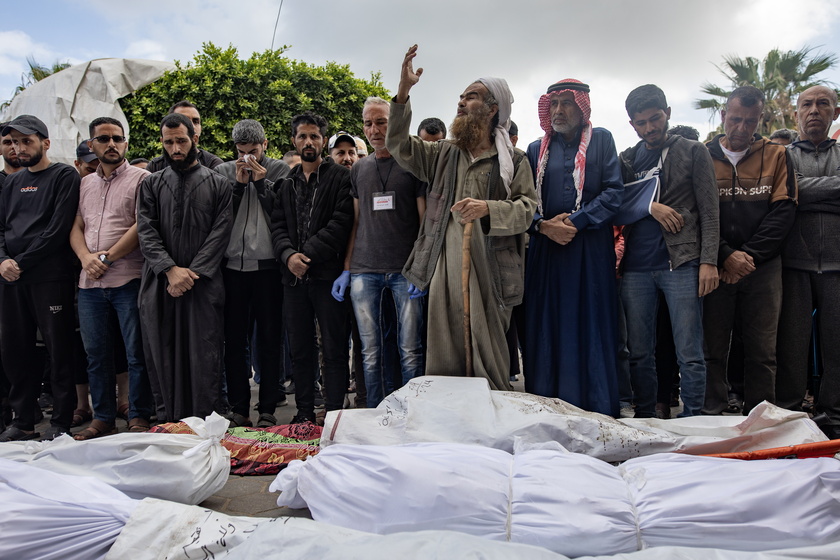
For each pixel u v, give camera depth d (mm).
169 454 2707
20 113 7434
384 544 1826
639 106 3766
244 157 4273
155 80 7887
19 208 4230
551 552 1815
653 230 3777
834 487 2070
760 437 2957
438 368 3627
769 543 2002
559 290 3730
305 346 4199
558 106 3711
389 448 2480
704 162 3697
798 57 17766
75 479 2494
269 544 1908
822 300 3900
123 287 4176
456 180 3746
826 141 4098
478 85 3719
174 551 2137
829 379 3910
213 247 4051
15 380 4230
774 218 3758
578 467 2330
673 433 3092
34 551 2162
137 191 4188
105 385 4242
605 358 3668
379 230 3959
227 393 4465
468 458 2416
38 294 4145
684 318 3672
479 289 3604
